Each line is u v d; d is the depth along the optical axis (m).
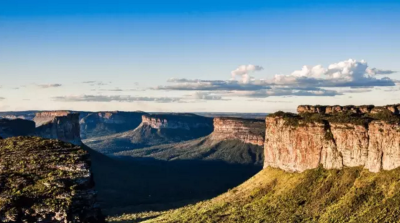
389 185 145.62
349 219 139.75
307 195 166.62
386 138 151.12
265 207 170.75
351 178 159.75
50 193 67.69
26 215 65.50
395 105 171.62
